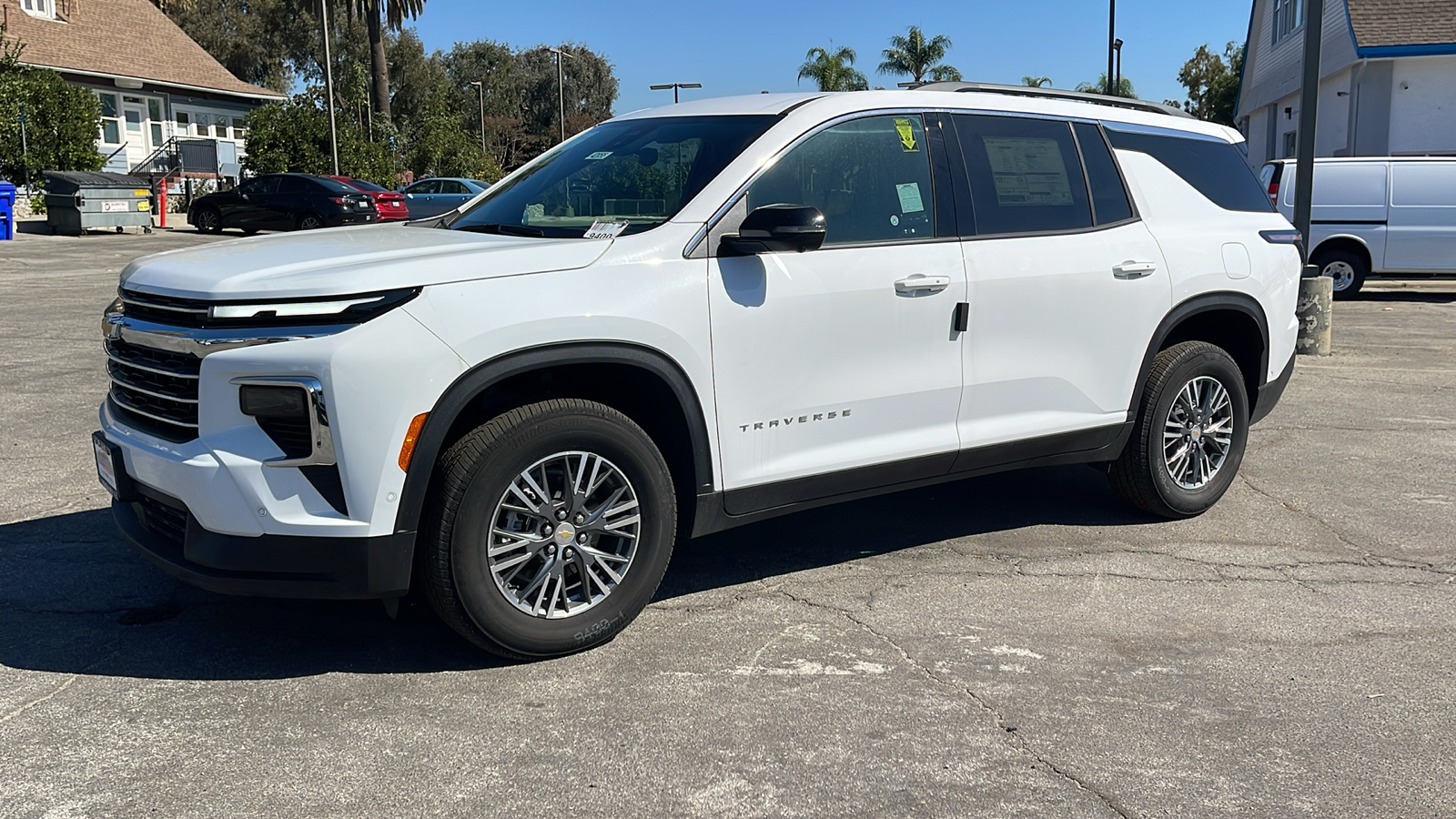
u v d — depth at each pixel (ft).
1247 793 9.68
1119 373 16.44
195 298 10.87
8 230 77.71
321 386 10.53
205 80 127.03
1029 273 15.14
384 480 10.79
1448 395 28.68
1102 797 9.57
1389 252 50.16
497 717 10.85
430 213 95.45
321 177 87.20
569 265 11.80
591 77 264.72
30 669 11.76
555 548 11.96
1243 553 16.30
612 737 10.48
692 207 12.72
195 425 11.05
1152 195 17.02
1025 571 15.43
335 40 200.75
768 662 12.26
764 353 13.03
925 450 14.57
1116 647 12.80
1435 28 71.56
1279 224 18.85
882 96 14.52
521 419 11.43
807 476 13.66
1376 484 20.20
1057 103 16.35
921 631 13.21
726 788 9.63
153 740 10.30
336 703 11.11
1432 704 11.41
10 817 8.97
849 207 13.83
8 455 20.40
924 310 14.20
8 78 90.27
